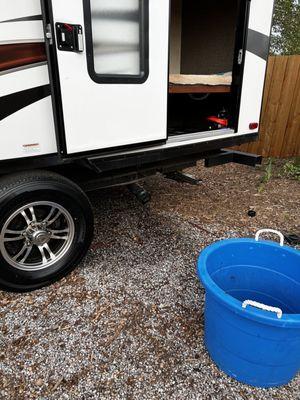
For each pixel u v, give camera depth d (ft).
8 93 5.28
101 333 5.40
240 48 8.29
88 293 6.36
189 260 7.56
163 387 4.50
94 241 8.34
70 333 5.39
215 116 9.95
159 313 5.86
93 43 5.66
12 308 5.92
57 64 5.31
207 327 4.80
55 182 6.06
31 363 4.84
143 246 8.15
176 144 7.79
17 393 4.40
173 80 8.28
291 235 8.61
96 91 5.92
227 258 5.31
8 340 5.24
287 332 3.80
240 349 4.24
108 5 5.66
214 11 10.76
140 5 6.04
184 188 12.42
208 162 9.59
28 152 5.74
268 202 11.09
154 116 7.02
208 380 4.62
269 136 16.17
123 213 10.02
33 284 6.32
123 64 6.18
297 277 4.97
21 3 5.02
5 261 5.88
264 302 5.62
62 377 4.63
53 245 6.73
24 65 5.31
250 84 8.84
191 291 6.47
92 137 6.16
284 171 14.30
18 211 5.81
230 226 9.27
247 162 9.70
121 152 6.81
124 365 4.83
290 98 15.19
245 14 7.93
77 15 5.31
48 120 5.80
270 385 4.49
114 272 7.04
